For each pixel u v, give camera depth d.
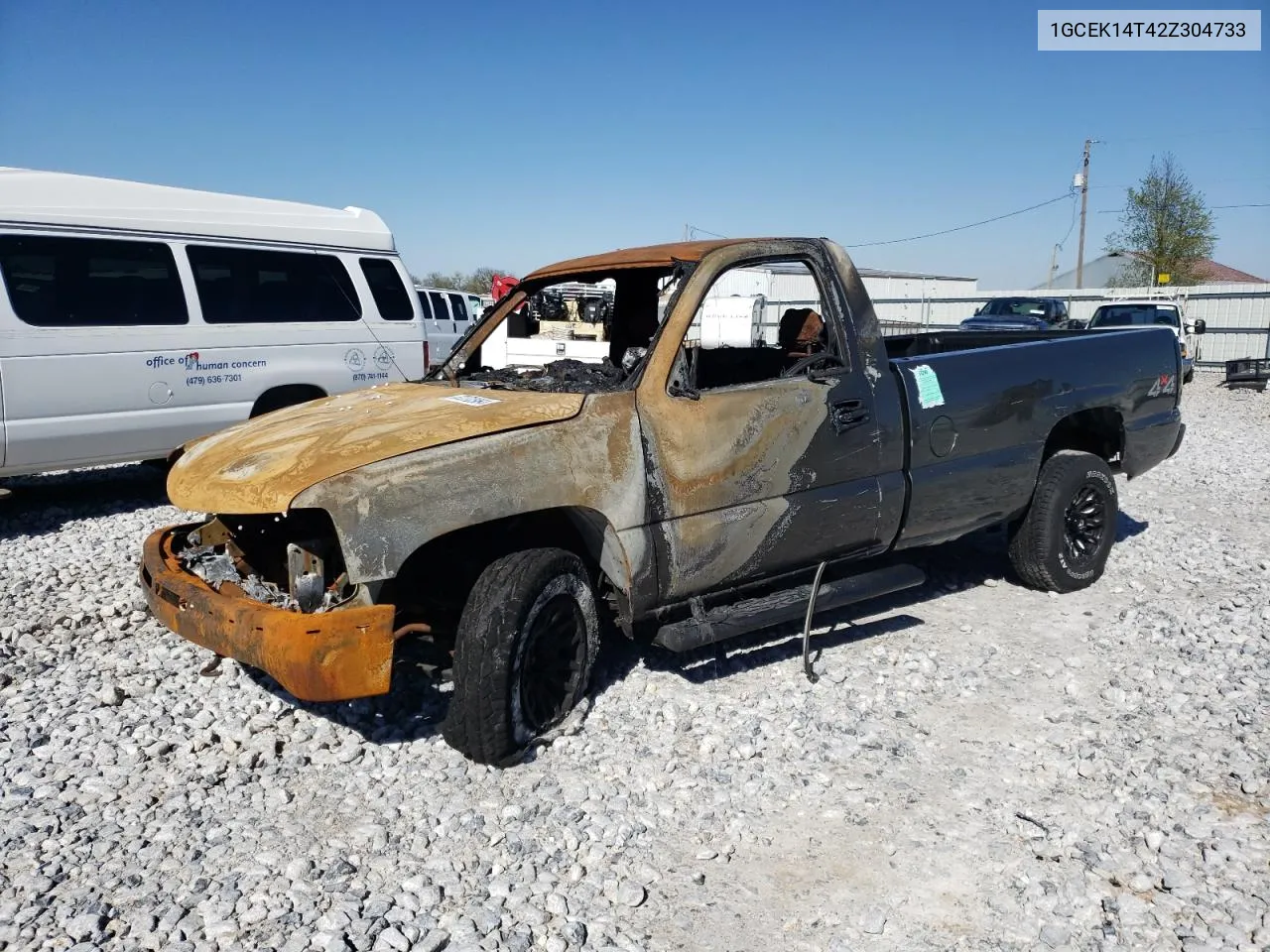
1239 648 5.19
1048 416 5.93
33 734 4.33
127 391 8.37
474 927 3.03
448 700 4.63
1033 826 3.54
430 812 3.70
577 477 4.09
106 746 4.22
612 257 5.19
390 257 10.31
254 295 9.20
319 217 9.87
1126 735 4.23
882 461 5.09
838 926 3.07
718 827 3.61
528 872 3.32
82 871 3.34
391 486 3.71
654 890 3.26
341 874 3.29
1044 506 6.04
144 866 3.37
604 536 4.24
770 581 4.88
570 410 4.19
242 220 9.21
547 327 7.07
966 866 3.36
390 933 2.96
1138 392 6.45
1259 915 3.00
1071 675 4.92
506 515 3.92
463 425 3.99
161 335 8.54
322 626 3.58
